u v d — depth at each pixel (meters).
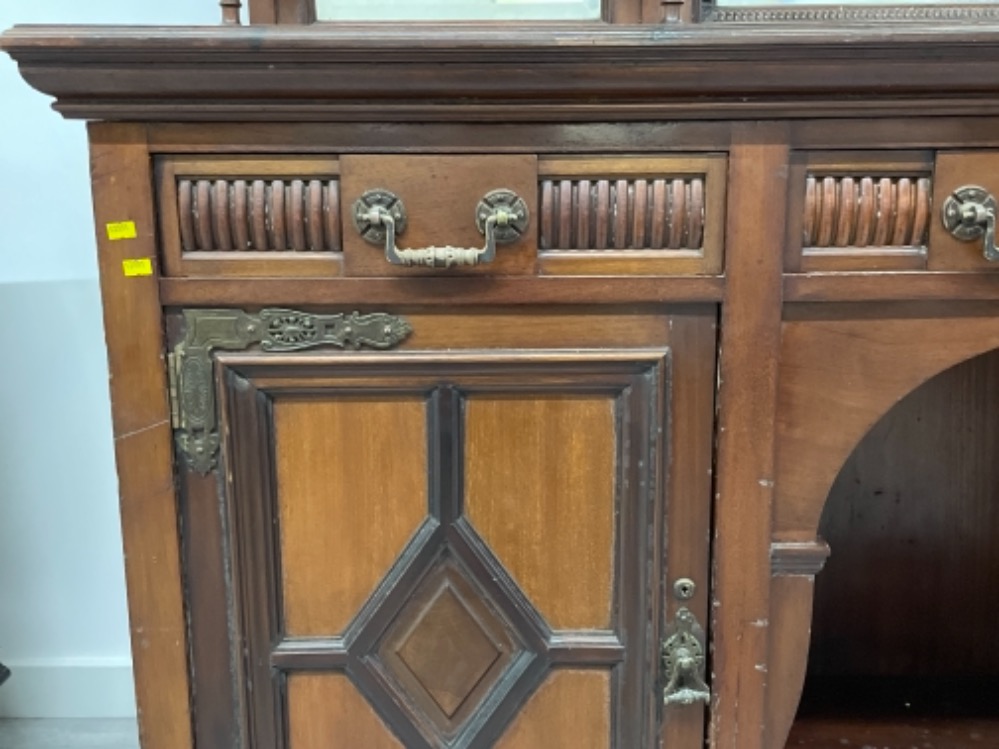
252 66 0.60
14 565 1.18
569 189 0.65
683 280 0.67
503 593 0.72
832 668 1.15
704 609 0.72
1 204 1.08
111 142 0.64
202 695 0.73
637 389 0.69
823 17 0.77
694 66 0.60
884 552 1.13
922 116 0.64
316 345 0.67
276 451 0.69
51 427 1.14
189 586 0.71
